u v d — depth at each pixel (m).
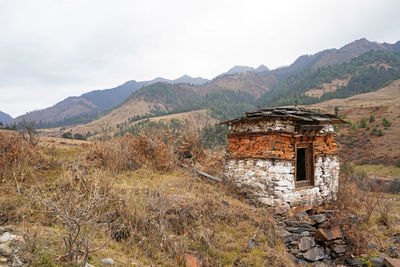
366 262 6.80
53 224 5.21
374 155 50.00
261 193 7.89
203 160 13.43
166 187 8.29
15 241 4.00
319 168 8.57
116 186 7.31
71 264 3.72
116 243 5.15
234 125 9.27
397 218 9.63
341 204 8.91
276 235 6.64
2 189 6.48
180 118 167.12
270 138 7.80
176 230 6.00
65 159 10.36
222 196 8.09
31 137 11.91
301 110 9.23
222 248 5.77
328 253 7.09
